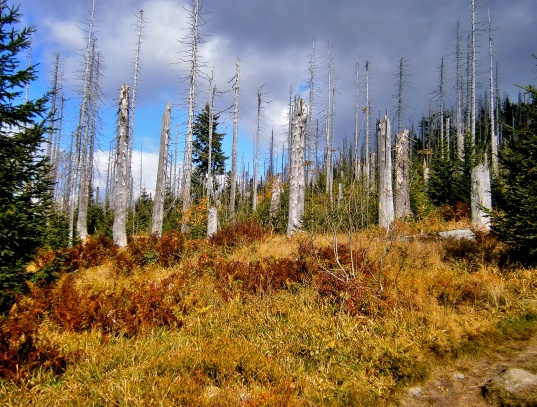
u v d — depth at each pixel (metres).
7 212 6.03
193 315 6.33
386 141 13.95
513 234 7.01
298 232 12.51
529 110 7.35
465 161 18.77
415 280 6.61
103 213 30.27
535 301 5.67
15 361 4.16
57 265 7.62
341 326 5.38
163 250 12.09
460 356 4.54
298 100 14.59
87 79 22.50
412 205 17.30
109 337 5.35
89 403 3.74
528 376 3.82
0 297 6.06
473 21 27.81
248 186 58.16
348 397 4.02
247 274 7.92
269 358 4.77
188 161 20.98
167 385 3.92
